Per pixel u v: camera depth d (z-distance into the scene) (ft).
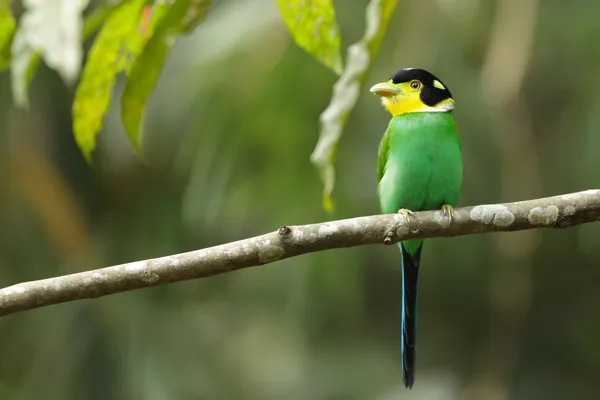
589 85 40.63
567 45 40.73
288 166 35.94
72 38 17.71
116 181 40.57
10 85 36.50
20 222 37.42
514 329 41.24
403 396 45.83
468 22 36.45
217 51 35.01
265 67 35.06
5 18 21.59
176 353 37.88
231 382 39.86
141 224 40.37
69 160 39.73
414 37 35.78
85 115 21.53
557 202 20.63
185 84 36.58
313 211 36.11
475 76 38.27
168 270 19.43
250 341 42.60
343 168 36.50
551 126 42.91
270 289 42.65
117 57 21.13
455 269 45.73
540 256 48.78
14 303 18.90
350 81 20.80
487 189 41.19
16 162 37.22
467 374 48.06
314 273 38.93
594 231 43.37
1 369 36.35
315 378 45.27
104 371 36.32
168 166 40.32
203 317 40.86
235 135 35.73
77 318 36.58
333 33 19.63
